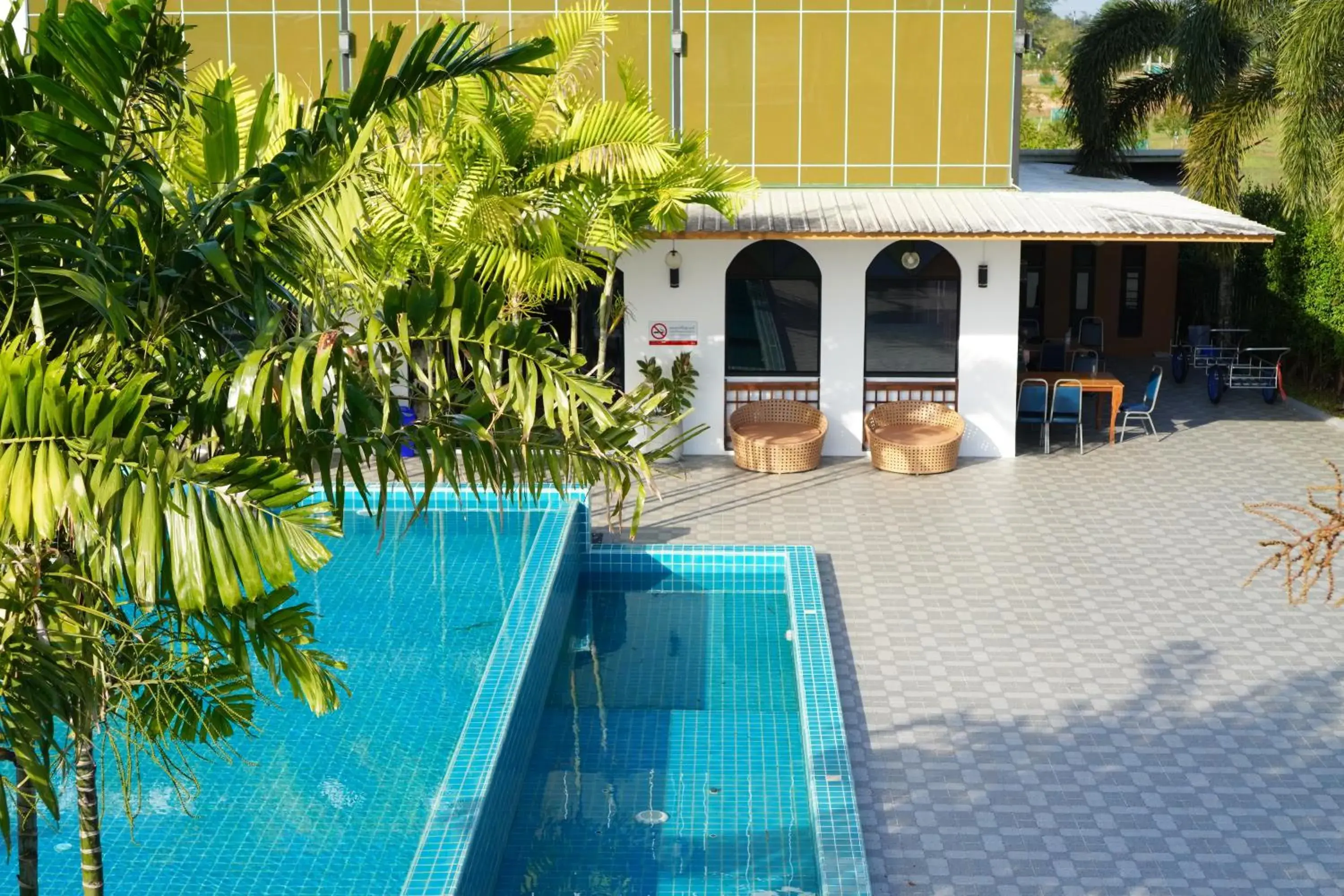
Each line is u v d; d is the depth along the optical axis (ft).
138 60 17.93
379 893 29.68
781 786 34.63
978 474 59.62
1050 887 29.12
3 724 15.58
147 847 31.27
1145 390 76.07
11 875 29.30
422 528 54.60
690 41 60.49
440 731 37.19
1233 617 43.57
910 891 29.04
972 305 60.70
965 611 44.47
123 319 16.72
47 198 17.89
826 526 52.95
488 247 42.37
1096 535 51.52
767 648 43.86
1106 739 35.58
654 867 31.01
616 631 45.57
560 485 20.90
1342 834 30.94
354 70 60.39
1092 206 60.85
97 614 16.67
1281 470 59.52
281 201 18.95
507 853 31.65
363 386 20.20
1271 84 70.64
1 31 17.40
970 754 34.86
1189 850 30.40
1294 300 73.72
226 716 20.51
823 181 61.98
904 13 60.34
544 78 46.60
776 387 62.18
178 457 15.15
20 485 14.26
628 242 48.91
